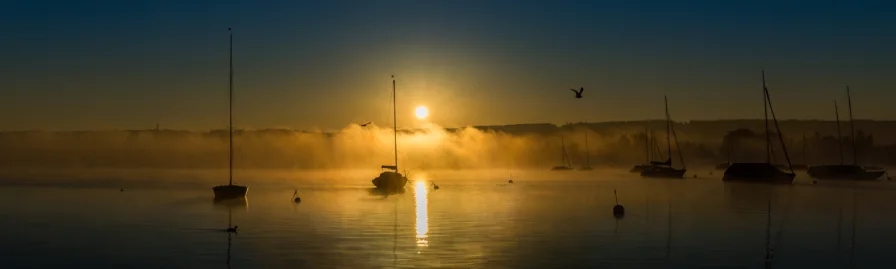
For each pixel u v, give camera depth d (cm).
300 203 8294
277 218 6241
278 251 4250
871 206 7656
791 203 8138
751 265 3850
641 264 3847
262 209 7350
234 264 3862
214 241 4678
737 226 5531
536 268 3725
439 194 10294
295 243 4562
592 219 6059
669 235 4934
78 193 10662
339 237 4834
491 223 5719
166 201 8738
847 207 7519
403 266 3778
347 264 3841
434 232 5100
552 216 6350
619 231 5172
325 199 9100
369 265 3809
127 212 7019
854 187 11912
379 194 10369
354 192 11019
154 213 6881
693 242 4606
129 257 4091
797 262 3931
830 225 5650
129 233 5138
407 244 4497
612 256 4078
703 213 6700
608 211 6938
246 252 4228
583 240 4678
